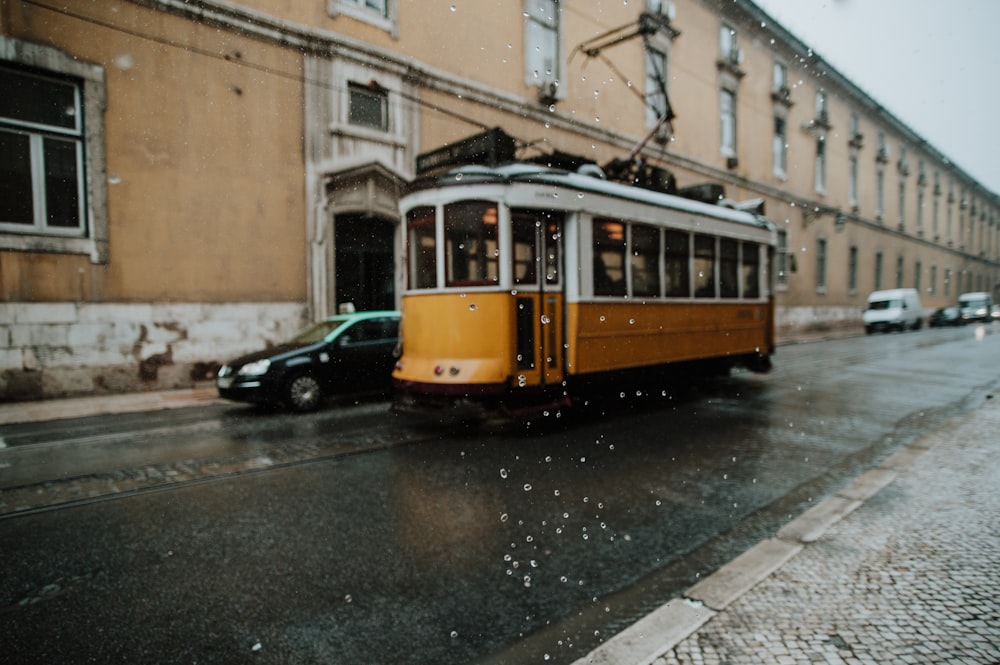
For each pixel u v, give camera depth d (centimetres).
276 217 1021
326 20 1046
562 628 248
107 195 873
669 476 459
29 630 246
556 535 345
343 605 267
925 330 2809
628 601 270
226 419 708
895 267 3155
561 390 635
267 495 415
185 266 941
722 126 2048
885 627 218
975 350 1542
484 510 385
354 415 726
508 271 586
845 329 2725
